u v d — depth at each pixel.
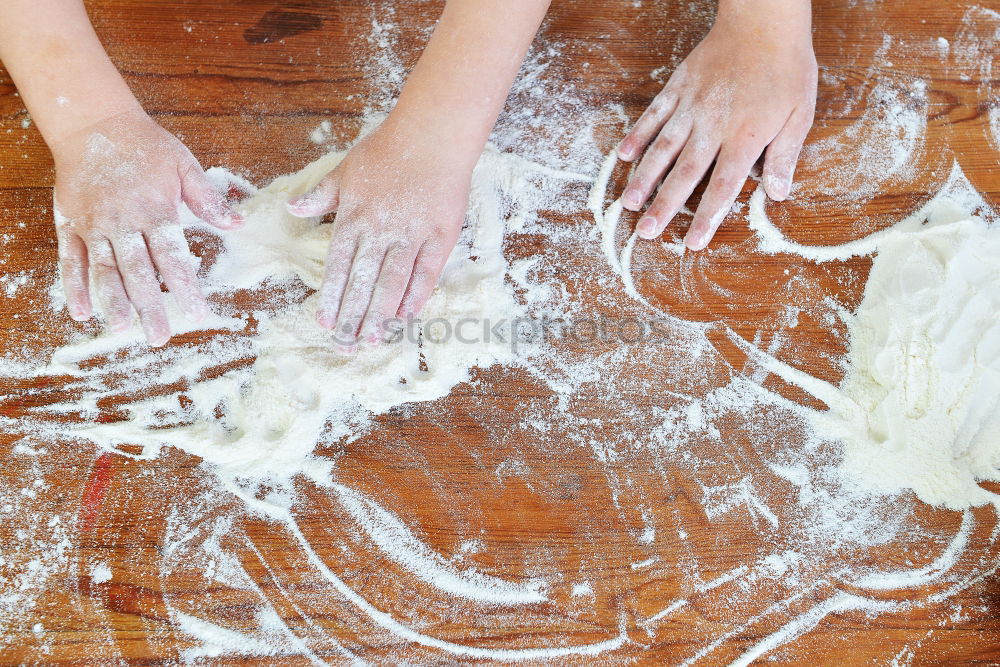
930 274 0.83
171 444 0.79
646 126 0.86
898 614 0.77
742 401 0.82
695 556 0.78
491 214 0.86
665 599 0.77
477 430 0.80
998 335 0.80
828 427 0.81
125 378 0.81
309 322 0.82
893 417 0.80
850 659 0.76
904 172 0.89
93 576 0.76
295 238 0.84
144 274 0.74
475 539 0.78
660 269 0.85
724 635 0.76
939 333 0.80
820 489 0.80
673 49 0.92
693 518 0.79
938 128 0.91
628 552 0.78
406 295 0.76
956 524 0.79
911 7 0.94
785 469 0.80
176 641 0.75
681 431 0.81
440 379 0.81
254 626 0.76
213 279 0.83
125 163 0.76
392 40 0.92
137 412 0.80
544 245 0.86
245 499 0.78
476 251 0.85
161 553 0.77
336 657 0.75
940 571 0.78
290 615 0.76
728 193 0.83
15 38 0.72
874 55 0.93
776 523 0.79
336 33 0.92
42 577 0.76
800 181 0.88
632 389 0.82
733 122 0.83
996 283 0.82
